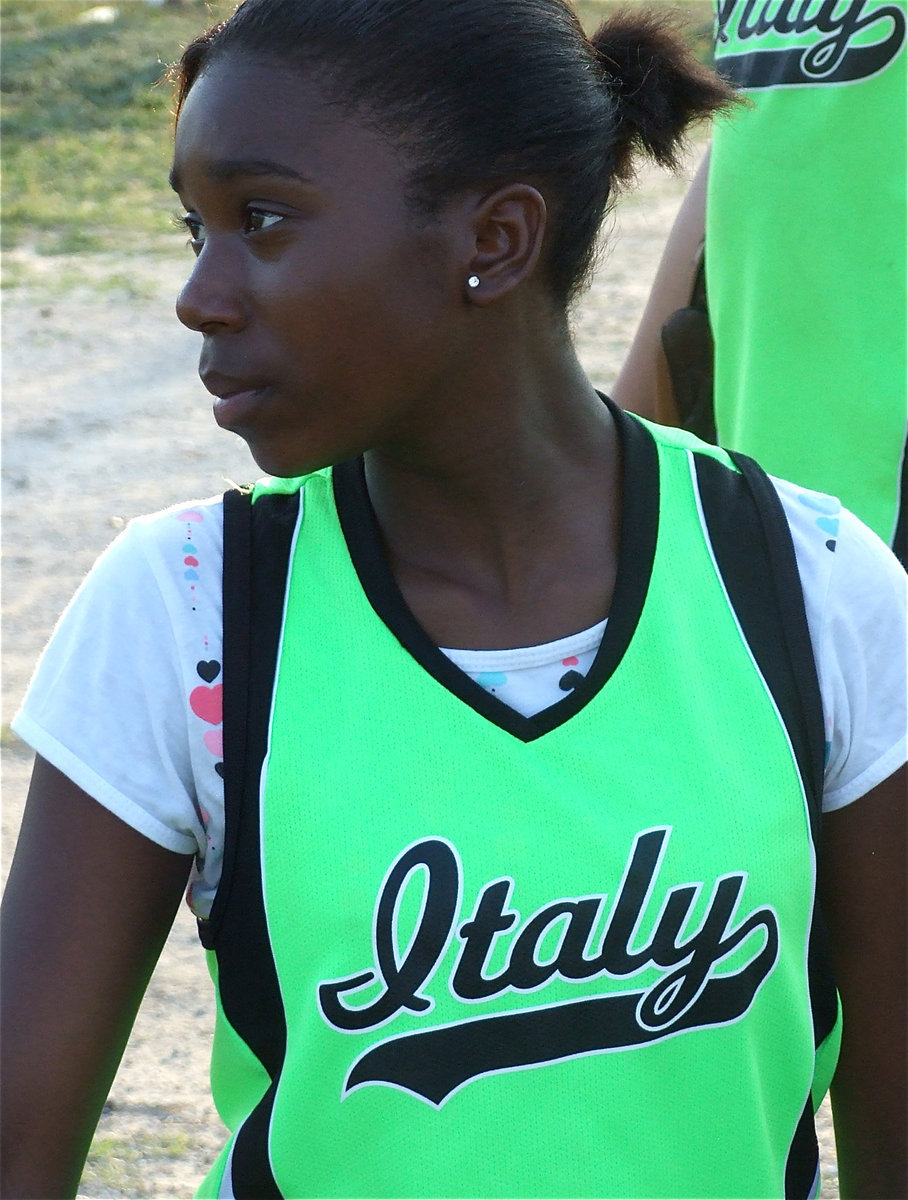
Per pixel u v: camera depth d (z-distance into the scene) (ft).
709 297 10.48
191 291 5.37
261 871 5.60
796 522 6.21
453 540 5.95
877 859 6.39
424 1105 5.59
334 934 5.53
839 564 6.17
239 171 5.24
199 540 5.92
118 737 5.71
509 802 5.58
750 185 9.85
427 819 5.54
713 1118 5.84
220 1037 6.09
